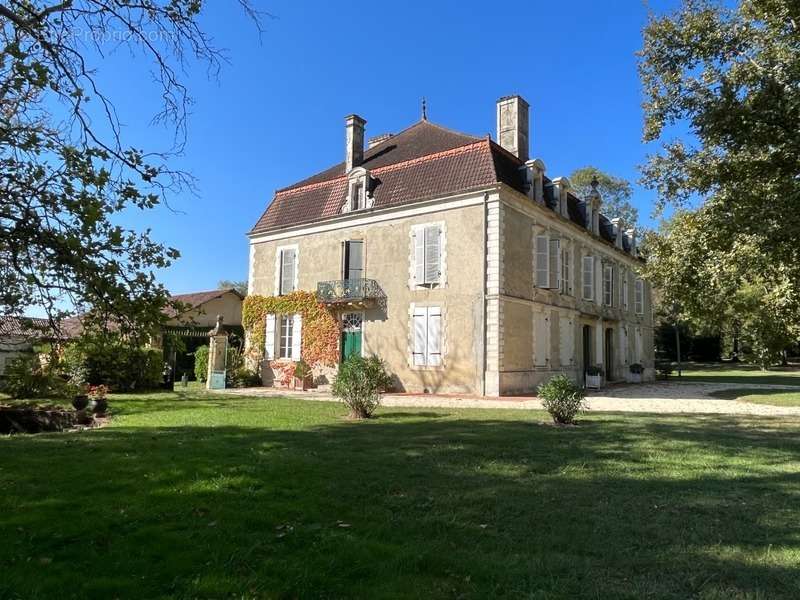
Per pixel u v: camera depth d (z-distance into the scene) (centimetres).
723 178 970
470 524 462
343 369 1241
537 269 2136
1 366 1480
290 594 326
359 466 680
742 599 326
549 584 346
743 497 550
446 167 2062
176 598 318
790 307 942
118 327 559
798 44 880
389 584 341
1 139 510
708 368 4538
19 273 538
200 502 511
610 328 2869
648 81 1034
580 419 1181
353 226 2258
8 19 558
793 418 1205
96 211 458
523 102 2297
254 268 2602
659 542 423
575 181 4331
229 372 2342
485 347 1878
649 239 1437
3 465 664
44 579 342
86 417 1187
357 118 2439
